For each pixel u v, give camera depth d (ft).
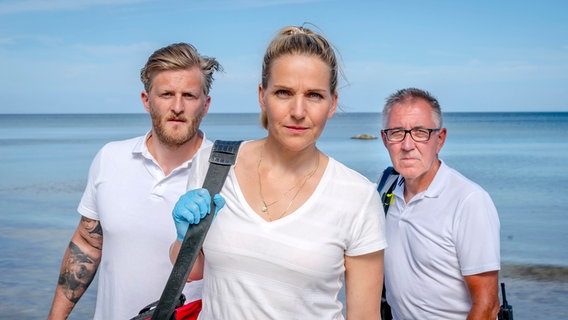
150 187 10.05
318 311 6.80
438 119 10.49
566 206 54.60
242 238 6.63
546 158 112.27
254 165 7.04
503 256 35.01
